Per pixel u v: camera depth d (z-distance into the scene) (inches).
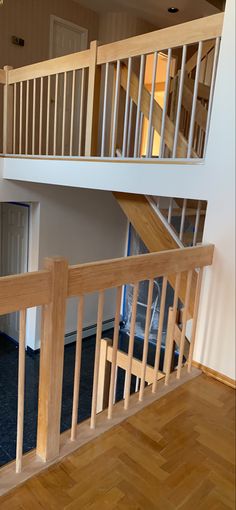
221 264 88.7
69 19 193.0
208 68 146.5
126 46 97.5
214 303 91.2
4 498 53.9
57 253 186.7
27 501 53.8
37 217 174.9
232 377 89.0
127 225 223.5
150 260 72.1
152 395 82.5
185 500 56.2
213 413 77.6
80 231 196.1
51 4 184.1
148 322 76.9
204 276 92.1
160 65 231.0
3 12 167.5
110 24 204.1
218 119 83.4
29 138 180.9
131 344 74.1
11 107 141.8
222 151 83.7
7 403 149.6
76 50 203.0
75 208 190.2
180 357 90.7
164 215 111.7
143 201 111.2
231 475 61.6
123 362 106.0
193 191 89.4
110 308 225.8
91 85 108.6
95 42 104.7
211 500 56.6
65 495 55.2
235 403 81.8
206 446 67.7
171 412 77.0
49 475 58.6
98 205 202.8
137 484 58.4
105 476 59.3
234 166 82.6
